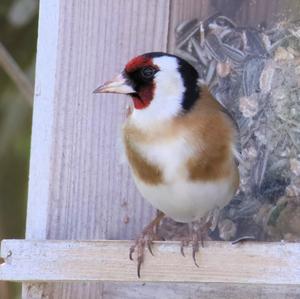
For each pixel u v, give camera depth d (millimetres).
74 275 7742
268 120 8758
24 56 11148
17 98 10914
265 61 8812
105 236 8539
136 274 7641
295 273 7355
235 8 8883
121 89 8117
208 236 8664
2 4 11008
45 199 8484
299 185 8672
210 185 8055
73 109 8562
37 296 8195
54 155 8516
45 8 8617
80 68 8594
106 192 8562
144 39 8711
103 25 8641
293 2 8812
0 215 11023
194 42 8828
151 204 8500
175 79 8117
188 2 8828
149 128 8094
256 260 7430
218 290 8391
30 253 7828
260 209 8703
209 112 8117
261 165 8734
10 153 10922
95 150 8562
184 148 8031
